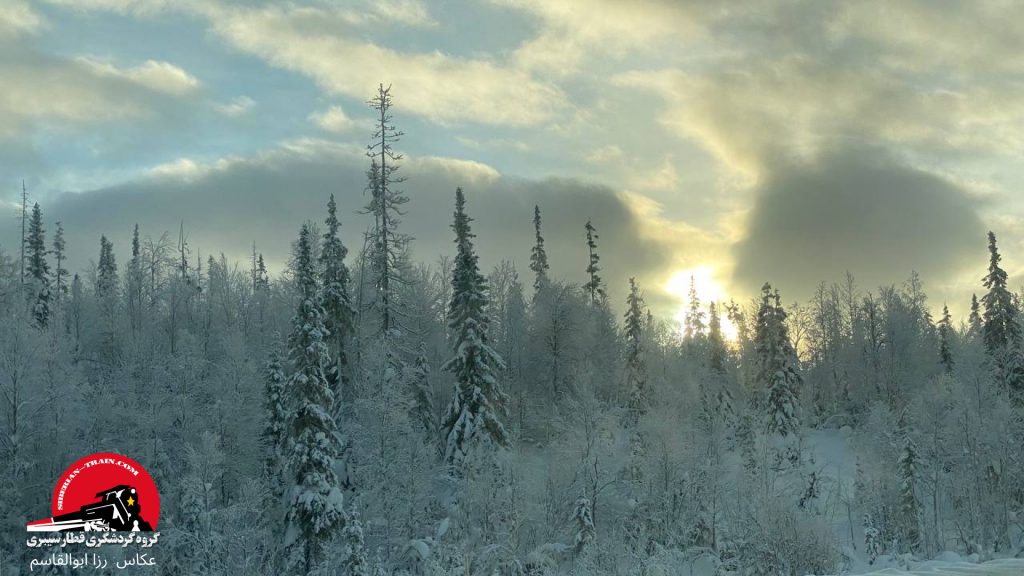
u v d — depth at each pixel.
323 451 37.34
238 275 79.44
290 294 63.62
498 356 45.53
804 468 57.66
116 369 53.94
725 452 49.91
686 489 43.94
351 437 43.03
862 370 81.69
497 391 45.12
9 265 62.94
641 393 62.28
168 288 68.62
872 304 82.25
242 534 34.62
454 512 39.41
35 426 42.50
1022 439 51.41
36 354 41.59
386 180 50.69
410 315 54.28
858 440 64.12
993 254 66.31
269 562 36.72
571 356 63.88
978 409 52.19
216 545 33.94
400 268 52.62
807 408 79.56
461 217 48.78
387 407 42.09
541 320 66.06
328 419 37.62
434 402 55.41
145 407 47.69
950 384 55.12
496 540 37.19
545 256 80.50
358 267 62.09
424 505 40.56
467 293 46.12
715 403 60.41
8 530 38.19
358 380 47.72
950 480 51.25
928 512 51.50
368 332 53.41
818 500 54.09
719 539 42.72
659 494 43.94
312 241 60.62
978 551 42.09
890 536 49.28
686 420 50.03
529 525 41.12
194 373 49.44
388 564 37.34
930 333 85.12
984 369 57.41
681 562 38.38
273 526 41.47
